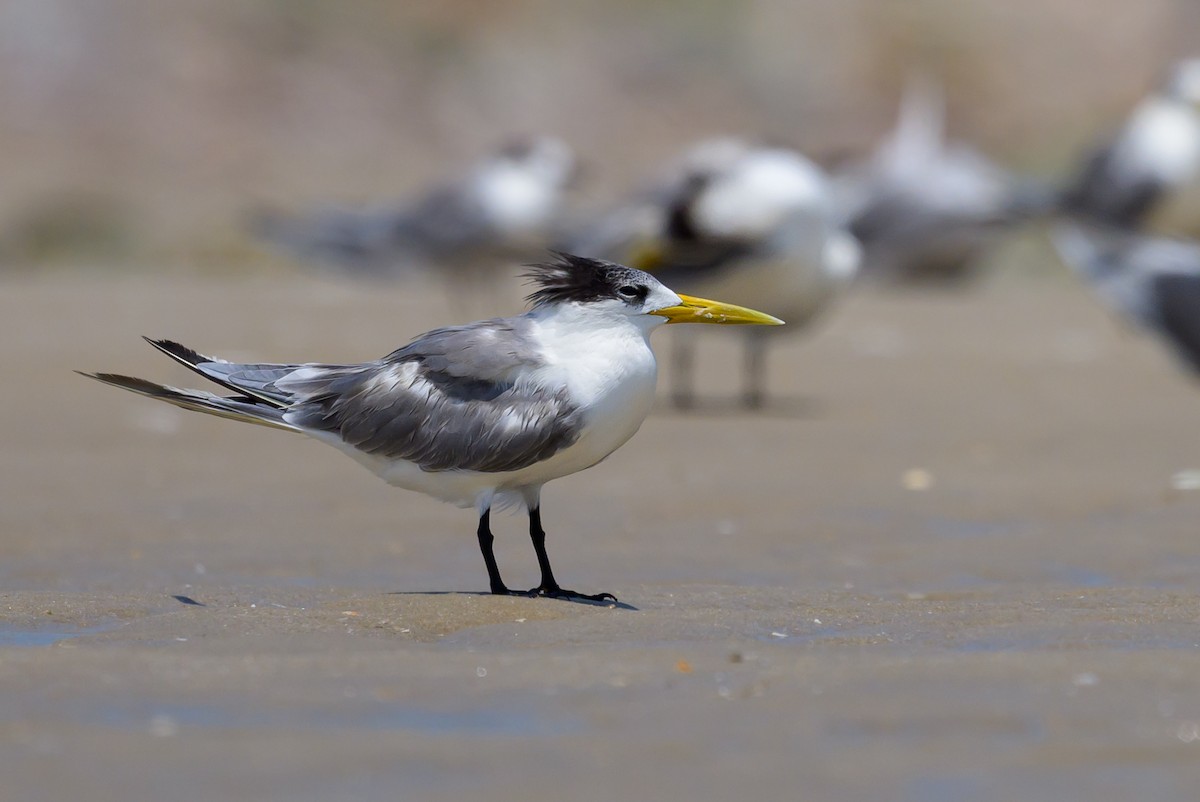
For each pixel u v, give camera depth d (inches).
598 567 399.9
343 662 266.2
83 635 302.7
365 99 1648.6
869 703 238.1
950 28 1765.5
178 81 1612.9
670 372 792.3
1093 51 1777.8
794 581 381.1
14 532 432.8
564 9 1750.7
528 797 199.5
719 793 200.7
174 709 235.0
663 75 1720.0
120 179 1503.4
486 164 1076.5
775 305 688.4
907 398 709.3
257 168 1556.3
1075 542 426.6
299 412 350.6
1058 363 826.2
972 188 969.5
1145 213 995.9
